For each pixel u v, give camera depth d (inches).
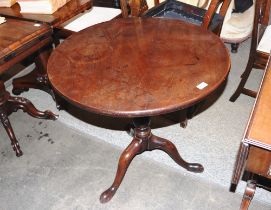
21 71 98.8
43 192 63.8
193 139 71.6
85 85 44.8
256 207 57.3
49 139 75.7
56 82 45.8
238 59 96.9
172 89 42.6
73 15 69.2
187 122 75.9
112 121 78.6
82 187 64.0
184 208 58.5
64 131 77.5
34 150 73.2
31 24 62.2
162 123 76.4
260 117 34.4
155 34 56.2
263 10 71.1
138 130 60.6
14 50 55.5
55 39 79.9
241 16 96.4
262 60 69.7
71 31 78.5
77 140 74.6
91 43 55.1
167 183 63.0
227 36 95.4
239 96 82.5
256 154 34.5
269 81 39.3
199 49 50.6
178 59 48.6
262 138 32.3
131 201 60.5
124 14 78.4
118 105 40.8
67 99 43.3
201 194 60.5
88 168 67.7
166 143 62.1
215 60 47.4
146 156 68.5
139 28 58.8
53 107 85.0
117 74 46.6
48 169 68.3
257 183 47.4
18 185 65.6
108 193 60.5
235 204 58.2
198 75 44.7
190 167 63.6
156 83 43.9
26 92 91.8
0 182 66.5
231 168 64.4
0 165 70.3
